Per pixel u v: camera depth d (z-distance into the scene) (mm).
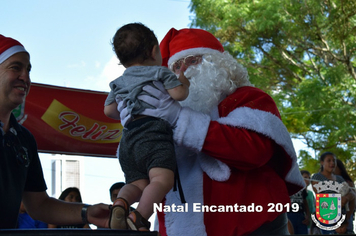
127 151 2340
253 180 2463
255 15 12102
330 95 12188
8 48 2336
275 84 13633
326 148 12664
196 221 2406
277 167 2604
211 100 2568
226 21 12414
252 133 2408
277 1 11953
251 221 2377
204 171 2477
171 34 2967
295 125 12422
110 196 5410
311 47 12523
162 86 2393
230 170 2430
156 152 2246
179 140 2342
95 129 5688
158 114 2342
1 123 2287
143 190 2186
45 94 5586
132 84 2393
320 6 11617
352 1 11406
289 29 11977
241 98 2582
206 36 2840
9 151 2291
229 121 2410
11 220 2242
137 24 2535
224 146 2342
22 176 2330
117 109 2537
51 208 2514
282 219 2498
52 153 5535
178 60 2822
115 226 2000
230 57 2834
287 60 13078
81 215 2432
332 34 11836
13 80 2309
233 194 2414
